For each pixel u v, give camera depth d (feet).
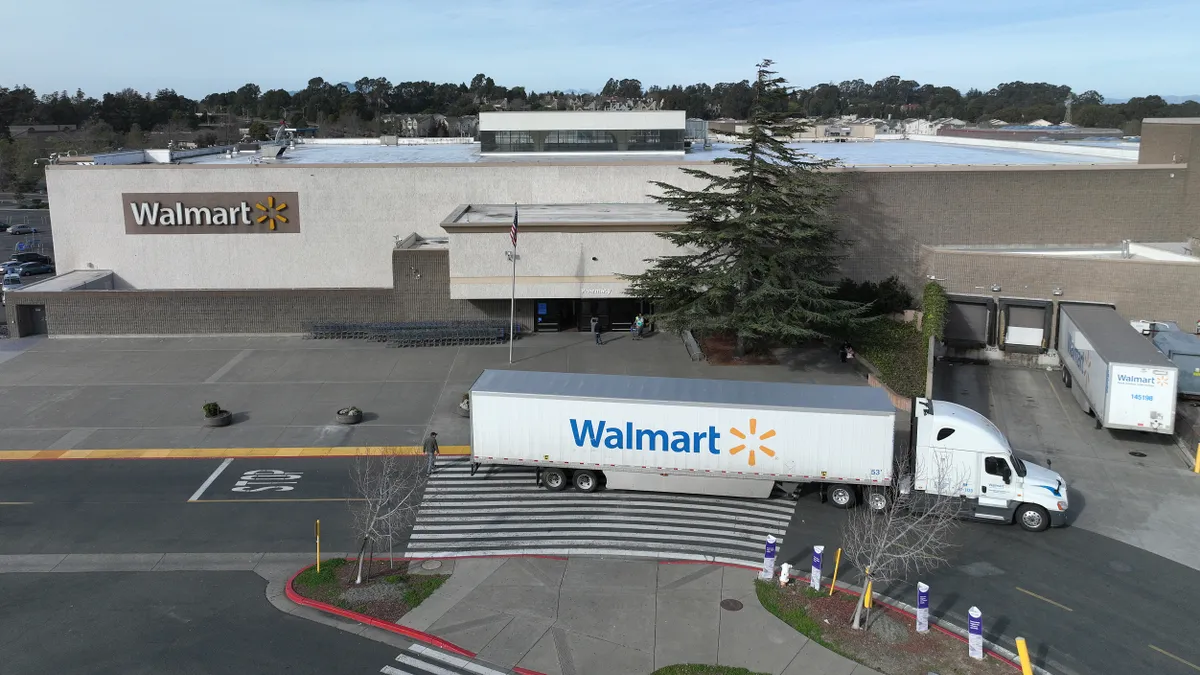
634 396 86.07
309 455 100.27
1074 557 76.13
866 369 128.88
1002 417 113.91
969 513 82.58
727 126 323.57
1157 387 100.53
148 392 122.11
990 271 142.31
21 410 114.42
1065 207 154.51
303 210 160.35
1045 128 269.23
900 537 67.72
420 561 74.90
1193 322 132.26
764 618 65.41
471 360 137.18
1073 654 61.31
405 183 160.76
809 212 126.11
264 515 84.58
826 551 76.89
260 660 59.82
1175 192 154.10
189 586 70.69
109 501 87.66
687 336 144.36
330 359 137.90
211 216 159.43
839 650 60.75
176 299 149.89
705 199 129.29
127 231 159.53
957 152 211.00
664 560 75.20
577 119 192.75
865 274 155.94
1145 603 68.44
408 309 152.46
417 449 101.81
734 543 78.38
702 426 84.33
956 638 62.69
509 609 66.64
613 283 144.15
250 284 162.71
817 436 82.99
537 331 154.30
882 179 152.66
